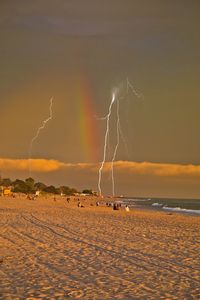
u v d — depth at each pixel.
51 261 14.14
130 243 18.92
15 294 9.70
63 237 20.95
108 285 10.73
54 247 17.39
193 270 12.75
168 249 17.12
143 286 10.63
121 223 31.39
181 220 38.50
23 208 56.38
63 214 42.81
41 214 41.75
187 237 21.80
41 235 21.73
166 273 12.28
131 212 55.66
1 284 10.72
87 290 10.17
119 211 58.03
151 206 103.69
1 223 29.02
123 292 9.99
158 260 14.48
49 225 28.00
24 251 16.22
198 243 19.16
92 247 17.50
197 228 28.14
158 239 20.66
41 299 9.29
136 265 13.54
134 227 27.81
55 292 9.95
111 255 15.49
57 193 191.50
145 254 15.79
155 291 10.10
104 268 13.01
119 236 21.80
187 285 10.75
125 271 12.56
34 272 12.30
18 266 13.20
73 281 11.16
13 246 17.50
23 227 26.19
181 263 13.92
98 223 30.73
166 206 106.69
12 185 169.75
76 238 20.59
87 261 14.20
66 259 14.55
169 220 37.88
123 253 15.98
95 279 11.43
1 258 14.14
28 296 9.52
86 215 42.25
